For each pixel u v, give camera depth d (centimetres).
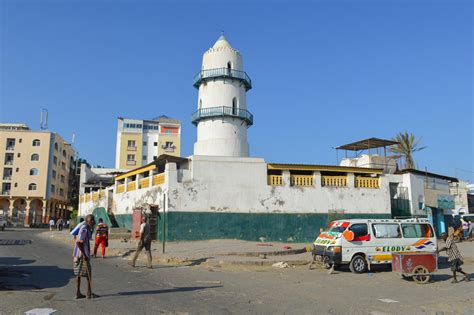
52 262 1582
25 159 6850
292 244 2466
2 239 2934
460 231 3186
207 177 2564
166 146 8131
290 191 2673
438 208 3331
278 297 976
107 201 3534
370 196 2833
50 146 7025
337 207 2741
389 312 838
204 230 2500
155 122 8419
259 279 1282
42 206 6881
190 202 2509
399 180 3119
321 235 1602
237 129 3450
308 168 2734
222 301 905
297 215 2655
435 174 3381
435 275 1446
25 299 880
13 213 6738
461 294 1069
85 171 5647
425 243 1598
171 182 2498
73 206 8469
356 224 1530
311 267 1593
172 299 912
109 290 1011
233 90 3488
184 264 1636
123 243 2453
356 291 1095
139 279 1212
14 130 6894
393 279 1335
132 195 3050
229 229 2538
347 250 1477
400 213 3028
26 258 1697
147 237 1530
